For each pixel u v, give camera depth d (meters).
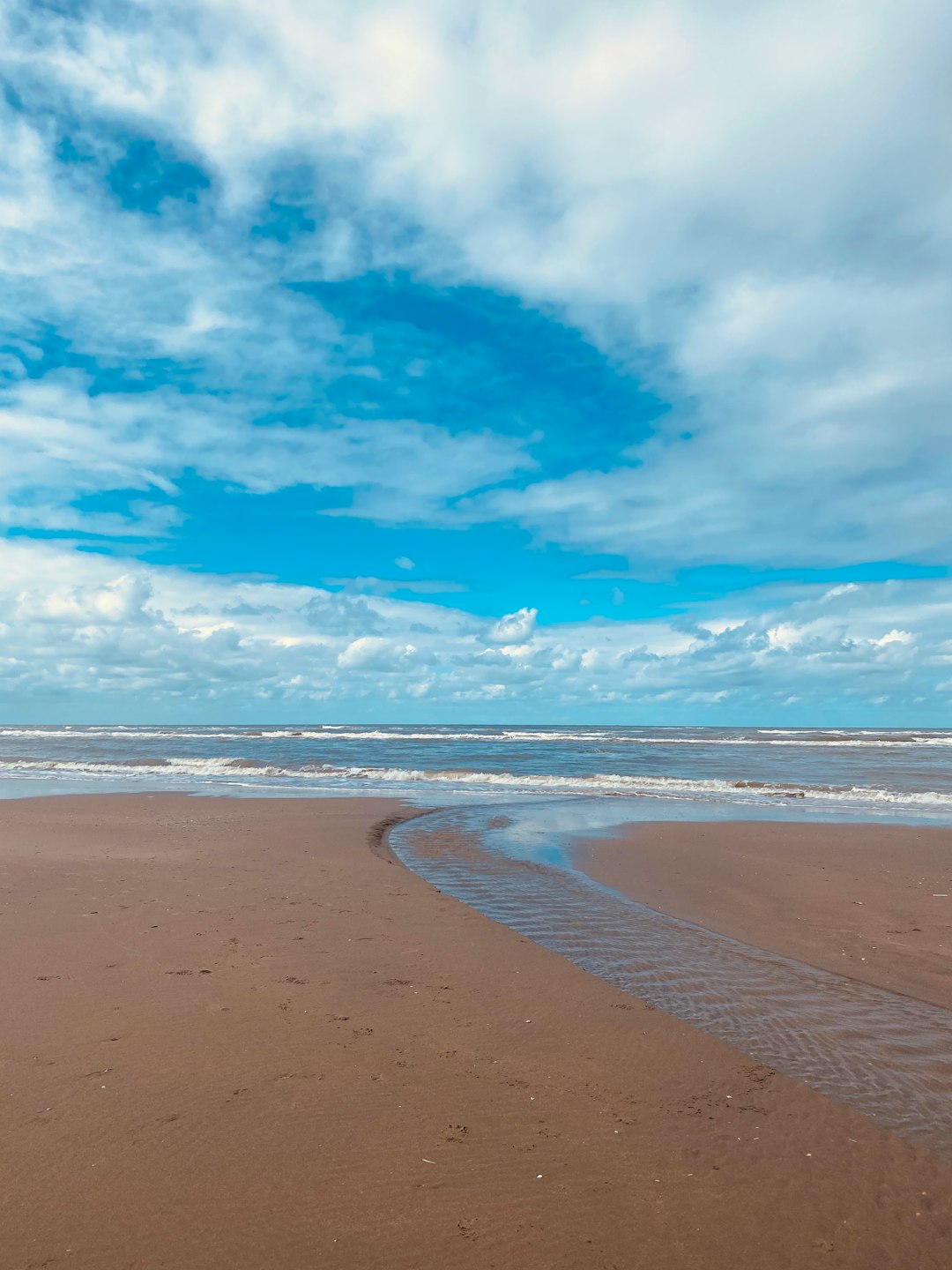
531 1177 3.74
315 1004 5.95
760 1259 3.20
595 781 26.34
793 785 25.20
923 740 64.56
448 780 27.58
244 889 9.97
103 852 12.68
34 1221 3.32
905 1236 3.36
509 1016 5.82
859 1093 4.73
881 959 7.61
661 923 8.93
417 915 8.81
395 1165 3.81
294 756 41.69
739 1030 5.72
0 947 7.25
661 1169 3.85
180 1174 3.69
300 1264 3.11
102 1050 5.04
